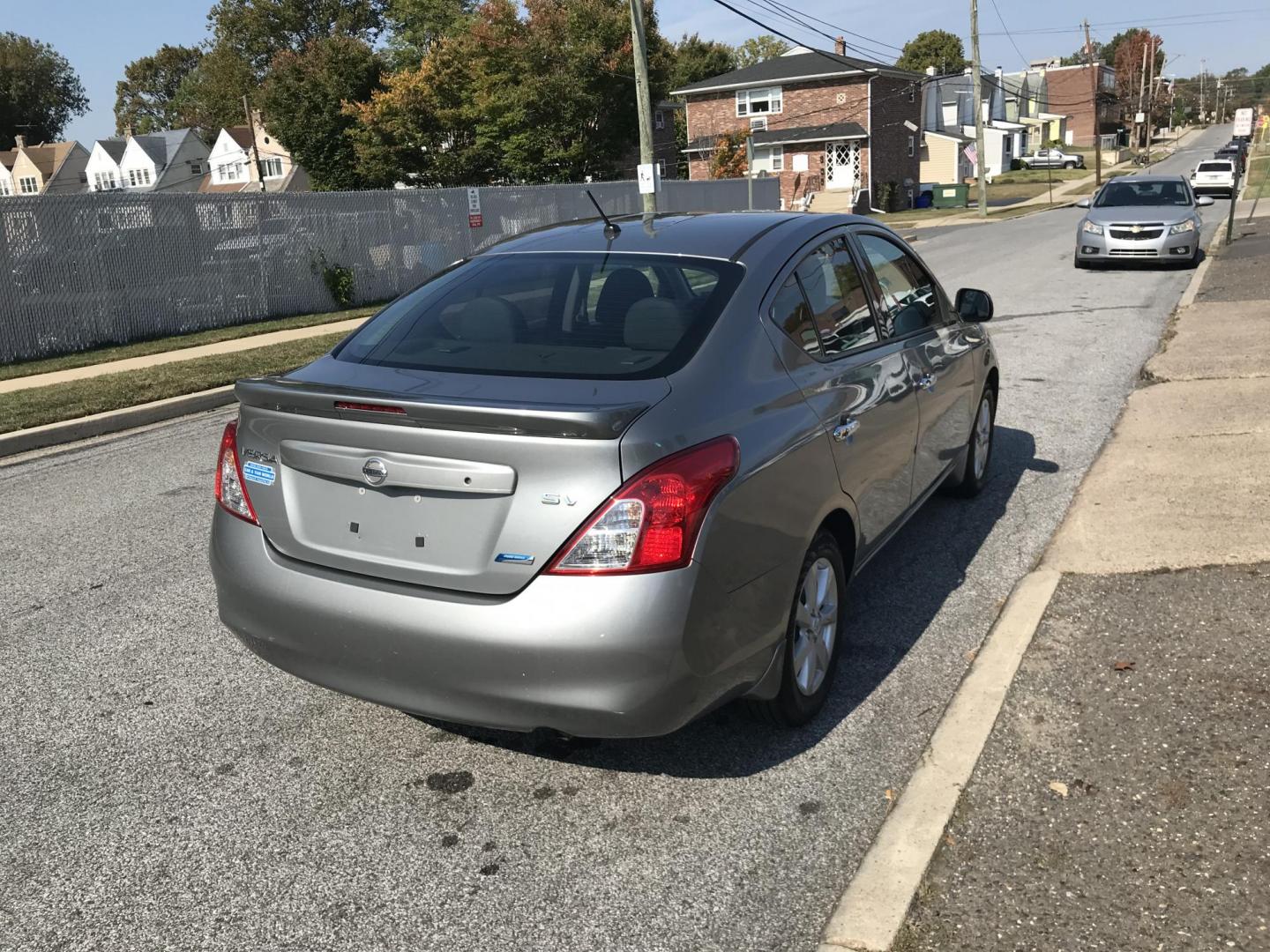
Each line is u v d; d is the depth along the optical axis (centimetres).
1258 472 577
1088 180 6475
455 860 301
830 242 421
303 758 360
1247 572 448
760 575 310
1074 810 296
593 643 278
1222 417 707
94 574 554
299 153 4838
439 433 290
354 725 383
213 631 473
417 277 2127
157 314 1639
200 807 332
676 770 343
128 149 7412
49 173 8019
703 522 287
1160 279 1622
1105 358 1004
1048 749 328
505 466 285
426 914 279
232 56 7719
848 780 333
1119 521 523
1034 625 413
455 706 298
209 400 1068
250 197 1775
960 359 520
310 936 272
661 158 5725
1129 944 246
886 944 251
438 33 6325
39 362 1405
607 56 4603
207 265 1716
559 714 286
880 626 444
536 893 286
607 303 356
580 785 337
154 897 289
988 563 508
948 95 6788
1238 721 336
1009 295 1534
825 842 303
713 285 359
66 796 340
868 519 400
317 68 4725
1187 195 1850
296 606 317
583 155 4616
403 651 299
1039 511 579
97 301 1545
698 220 420
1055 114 10025
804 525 335
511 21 4541
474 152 4534
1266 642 387
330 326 1666
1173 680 365
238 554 334
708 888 285
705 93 5516
